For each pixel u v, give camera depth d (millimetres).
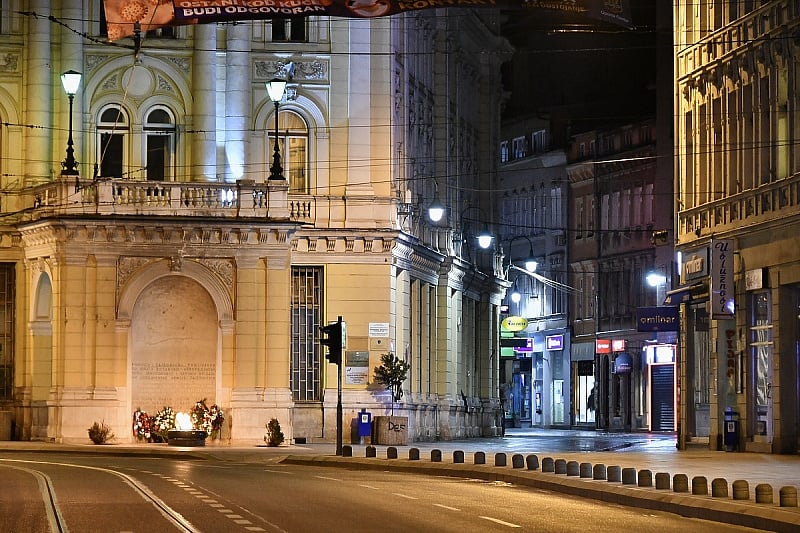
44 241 76625
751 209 69188
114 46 82312
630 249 128375
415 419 88812
